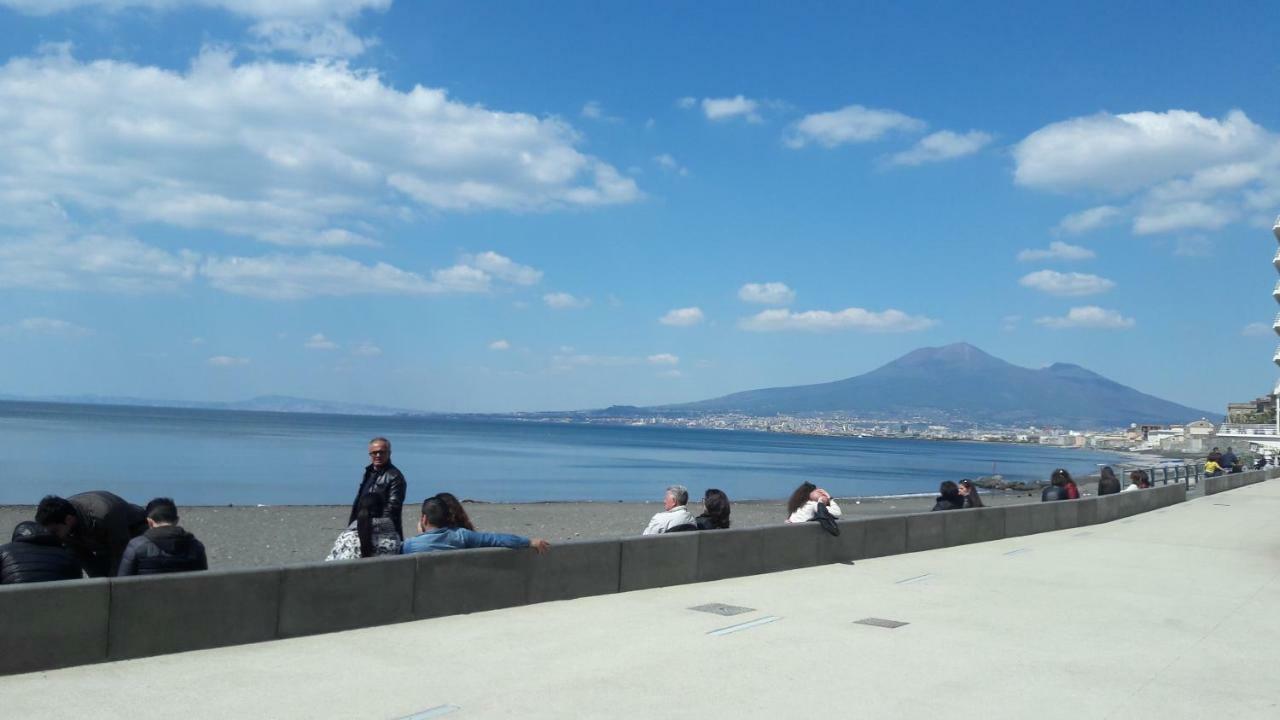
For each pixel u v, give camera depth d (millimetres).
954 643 9266
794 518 15250
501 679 7527
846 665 8242
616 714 6641
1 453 68000
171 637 7988
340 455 86312
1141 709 7062
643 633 9438
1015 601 11859
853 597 11922
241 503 40781
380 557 9453
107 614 7617
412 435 167000
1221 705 7227
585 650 8633
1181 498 31953
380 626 9383
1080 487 56844
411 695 7000
